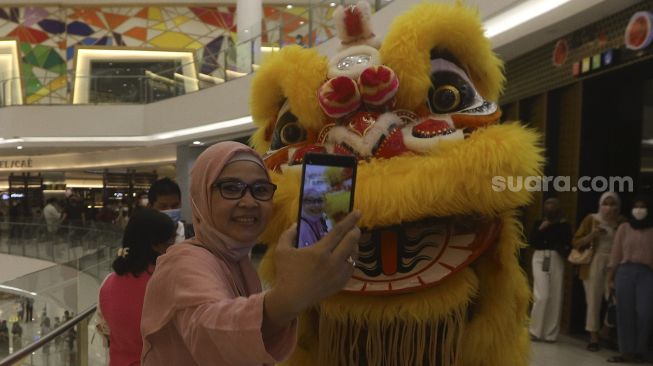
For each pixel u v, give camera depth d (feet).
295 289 2.30
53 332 7.48
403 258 4.24
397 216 4.06
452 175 4.01
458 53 4.88
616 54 12.99
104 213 44.06
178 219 9.29
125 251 5.80
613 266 12.53
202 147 39.32
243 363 2.42
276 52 5.46
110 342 5.84
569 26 14.24
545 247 14.14
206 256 2.97
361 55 4.79
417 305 4.13
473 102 4.74
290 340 2.54
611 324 13.01
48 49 55.72
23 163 51.29
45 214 40.55
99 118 39.04
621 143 14.74
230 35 56.80
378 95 4.39
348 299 4.32
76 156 48.67
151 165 45.44
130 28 56.18
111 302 5.74
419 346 4.18
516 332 4.59
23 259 36.50
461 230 4.31
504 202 4.07
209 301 2.62
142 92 39.14
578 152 14.92
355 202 4.08
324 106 4.54
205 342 2.51
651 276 11.98
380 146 4.43
